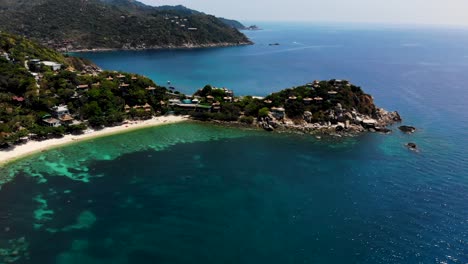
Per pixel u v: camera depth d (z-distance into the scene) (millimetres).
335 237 75625
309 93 160250
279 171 106750
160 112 159500
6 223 77812
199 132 139875
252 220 81688
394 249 71750
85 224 78938
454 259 68688
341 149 124312
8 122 122375
